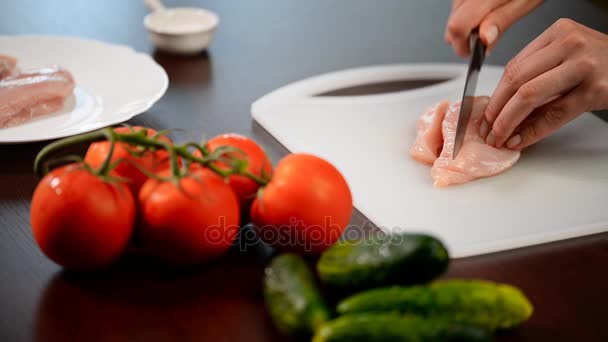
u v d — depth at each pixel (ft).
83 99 4.59
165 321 2.79
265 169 3.02
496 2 4.92
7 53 5.08
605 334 2.84
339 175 3.00
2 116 4.15
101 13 6.16
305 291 2.46
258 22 6.17
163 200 2.76
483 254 3.40
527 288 3.14
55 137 4.03
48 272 3.05
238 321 2.80
